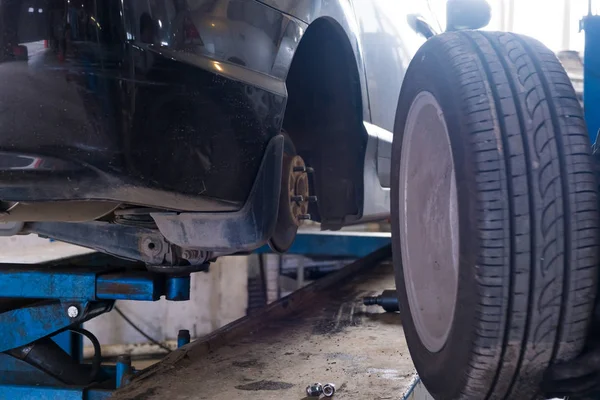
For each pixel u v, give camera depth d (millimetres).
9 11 1016
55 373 2027
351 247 4199
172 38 1118
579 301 996
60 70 1007
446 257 1160
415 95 1315
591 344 1046
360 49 1893
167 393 1402
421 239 1307
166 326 5445
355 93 1883
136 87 1054
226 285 5562
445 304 1156
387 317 2223
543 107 1034
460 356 1056
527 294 987
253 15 1295
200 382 1480
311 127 1947
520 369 1031
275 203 1363
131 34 1047
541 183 994
